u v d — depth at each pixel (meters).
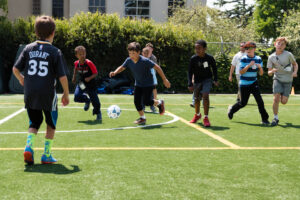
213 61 6.86
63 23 17.33
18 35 17.22
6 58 17.30
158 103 7.18
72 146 4.82
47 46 3.73
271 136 5.85
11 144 4.90
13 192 2.97
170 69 18.50
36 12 28.09
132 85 18.03
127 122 7.30
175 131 6.24
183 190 3.09
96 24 17.52
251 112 9.35
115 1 28.39
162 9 29.06
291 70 6.96
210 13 26.06
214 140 5.43
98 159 4.11
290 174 3.61
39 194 2.94
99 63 17.81
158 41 17.97
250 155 4.42
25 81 3.72
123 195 2.94
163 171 3.65
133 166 3.82
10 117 7.79
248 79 7.21
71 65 17.58
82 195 2.93
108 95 15.06
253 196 2.96
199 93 7.13
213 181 3.35
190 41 18.28
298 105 11.48
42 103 3.68
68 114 8.44
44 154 3.88
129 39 17.70
